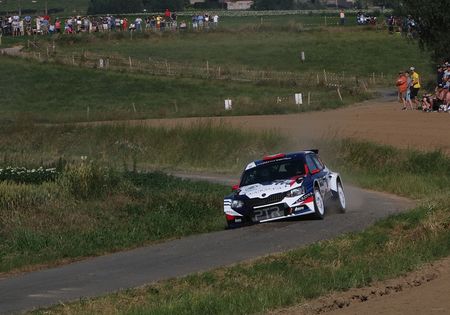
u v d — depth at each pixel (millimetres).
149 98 173500
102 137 105188
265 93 172625
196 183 74875
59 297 35438
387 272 34406
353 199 66500
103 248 50188
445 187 69625
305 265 37250
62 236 52375
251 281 34406
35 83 191875
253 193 52875
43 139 108438
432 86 153750
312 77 198125
